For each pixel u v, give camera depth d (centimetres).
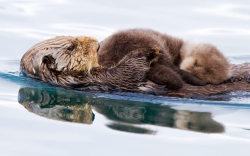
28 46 3559
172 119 2102
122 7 4331
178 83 2431
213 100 2417
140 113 2178
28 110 2184
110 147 1756
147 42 2580
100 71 2567
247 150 1761
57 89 2567
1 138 1814
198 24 3934
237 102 2380
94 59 2559
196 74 2625
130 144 1791
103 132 1914
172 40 2838
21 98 2395
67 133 1894
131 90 2505
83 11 4238
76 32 3731
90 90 2572
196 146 1788
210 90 2506
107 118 2095
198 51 2698
